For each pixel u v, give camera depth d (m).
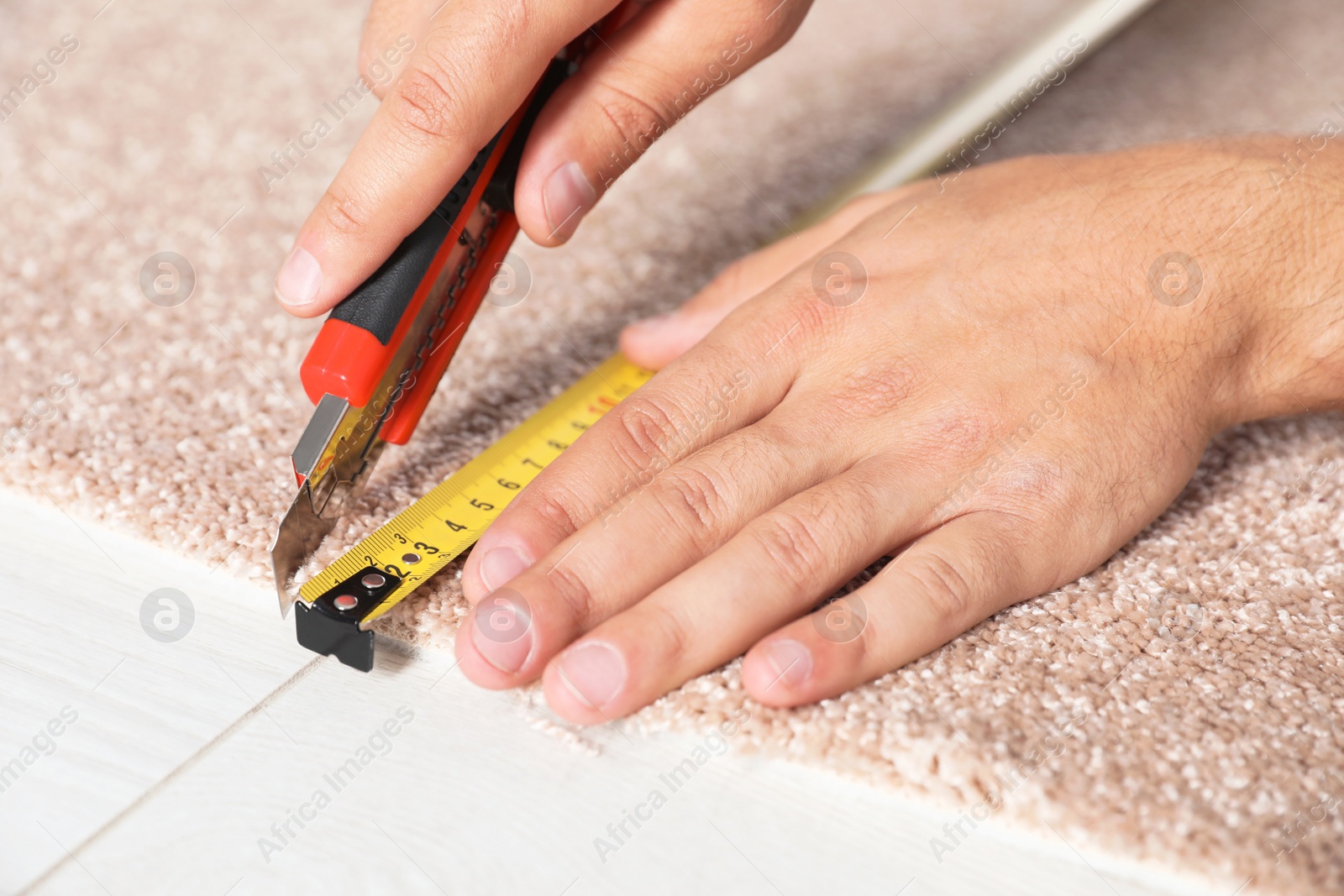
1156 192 0.93
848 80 1.61
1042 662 0.72
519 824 0.65
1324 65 1.59
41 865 0.62
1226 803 0.63
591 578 0.71
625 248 1.24
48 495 0.82
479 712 0.72
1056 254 0.90
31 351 0.98
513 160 0.84
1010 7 1.82
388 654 0.76
